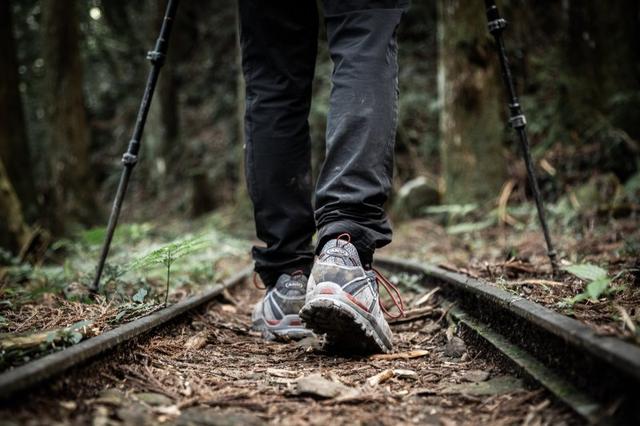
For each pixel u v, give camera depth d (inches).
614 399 40.4
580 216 172.4
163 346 68.9
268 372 61.0
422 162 329.4
